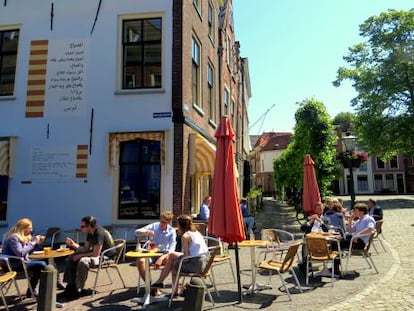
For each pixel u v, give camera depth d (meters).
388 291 6.28
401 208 26.16
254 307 5.63
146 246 7.27
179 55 11.23
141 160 11.11
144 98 11.20
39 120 11.43
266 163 61.28
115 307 5.80
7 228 11.09
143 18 11.57
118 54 11.48
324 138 17.56
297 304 5.73
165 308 5.70
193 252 6.06
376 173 56.91
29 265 6.43
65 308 5.76
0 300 6.29
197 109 12.95
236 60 24.42
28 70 11.67
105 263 6.76
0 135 11.46
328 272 7.62
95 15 11.68
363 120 33.22
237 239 5.89
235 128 23.36
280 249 6.70
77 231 10.45
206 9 14.96
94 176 11.04
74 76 11.51
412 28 30.81
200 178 13.62
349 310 5.36
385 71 31.78
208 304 5.84
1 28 12.03
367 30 33.16
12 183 11.24
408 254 9.73
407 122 31.34
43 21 11.84
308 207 11.33
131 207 10.95
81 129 11.27
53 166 11.20
